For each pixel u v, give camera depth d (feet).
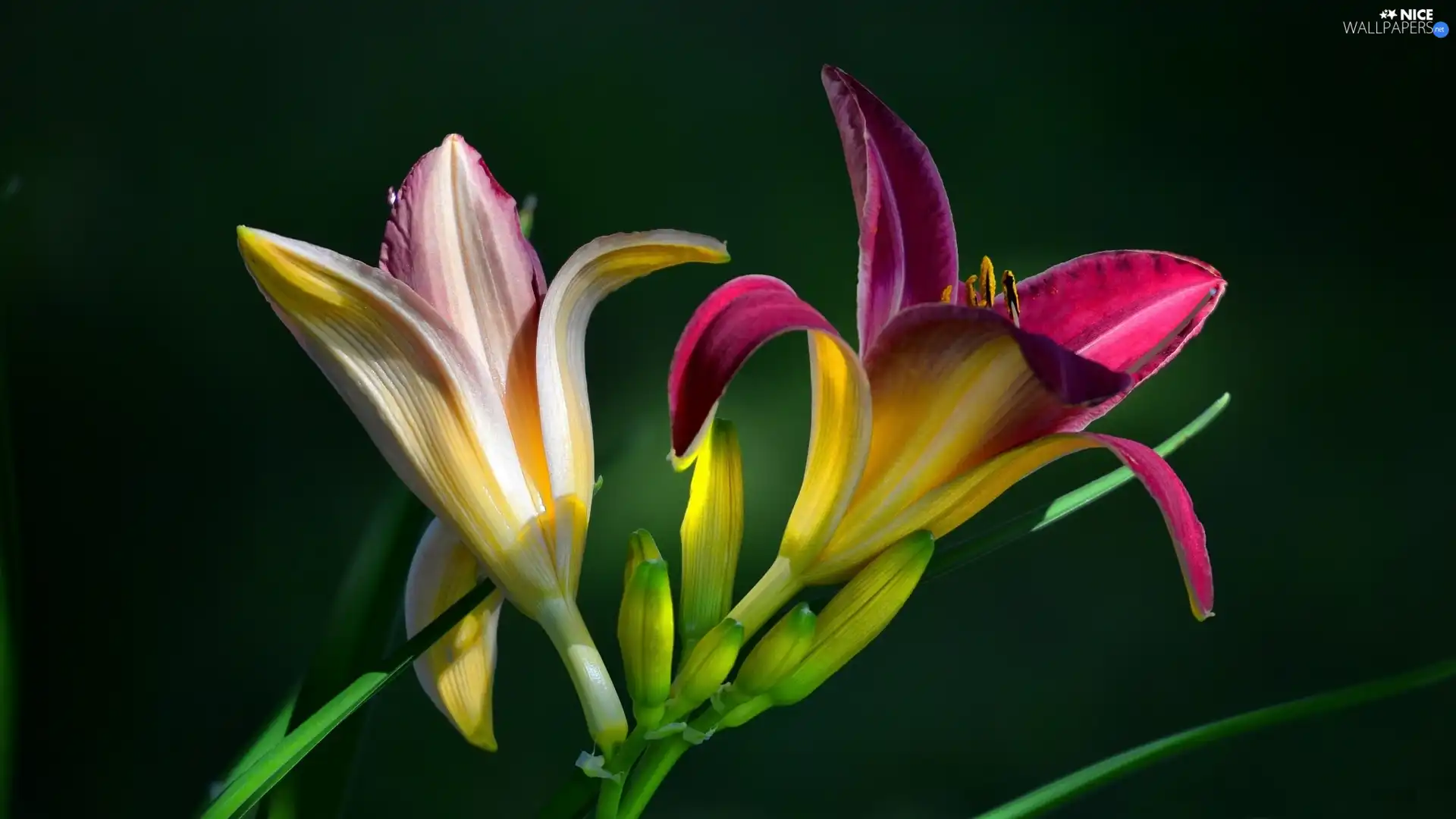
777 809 6.78
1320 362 8.45
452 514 4.02
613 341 8.31
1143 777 7.00
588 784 4.04
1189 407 8.25
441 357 3.99
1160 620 7.52
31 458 8.04
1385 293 8.74
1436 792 6.88
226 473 8.06
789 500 7.54
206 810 3.95
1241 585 7.61
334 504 7.93
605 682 4.02
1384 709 7.20
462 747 6.93
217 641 7.36
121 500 7.91
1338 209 9.14
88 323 8.57
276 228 8.87
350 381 3.99
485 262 4.02
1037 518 4.15
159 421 8.23
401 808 6.63
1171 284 4.15
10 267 8.73
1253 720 4.06
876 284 4.05
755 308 3.94
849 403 4.01
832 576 4.05
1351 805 6.86
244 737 6.98
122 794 6.80
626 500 7.55
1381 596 7.54
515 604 4.04
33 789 6.80
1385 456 8.11
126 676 7.23
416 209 4.02
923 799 6.79
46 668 7.22
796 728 7.11
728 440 4.06
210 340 8.59
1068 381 3.90
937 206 4.09
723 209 8.84
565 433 4.03
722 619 4.07
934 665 7.34
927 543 4.01
